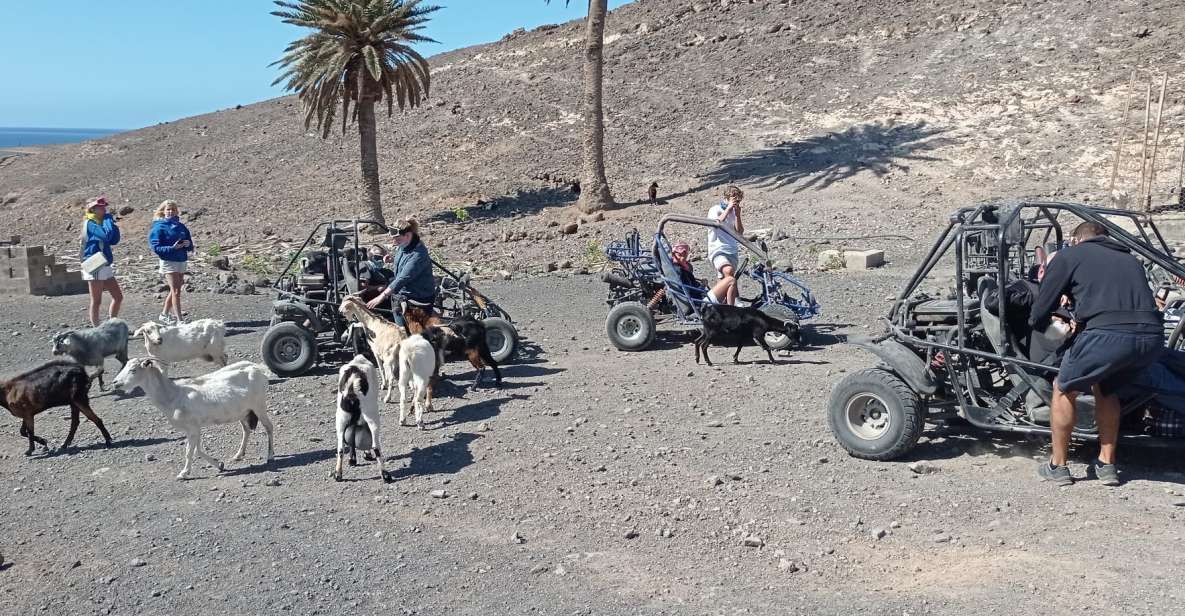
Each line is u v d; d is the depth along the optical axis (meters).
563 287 17.98
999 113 32.94
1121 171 27.25
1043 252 8.50
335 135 45.50
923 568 5.38
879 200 27.86
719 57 45.69
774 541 5.81
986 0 42.50
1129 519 5.91
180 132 52.41
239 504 6.62
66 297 17.17
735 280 12.19
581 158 37.25
